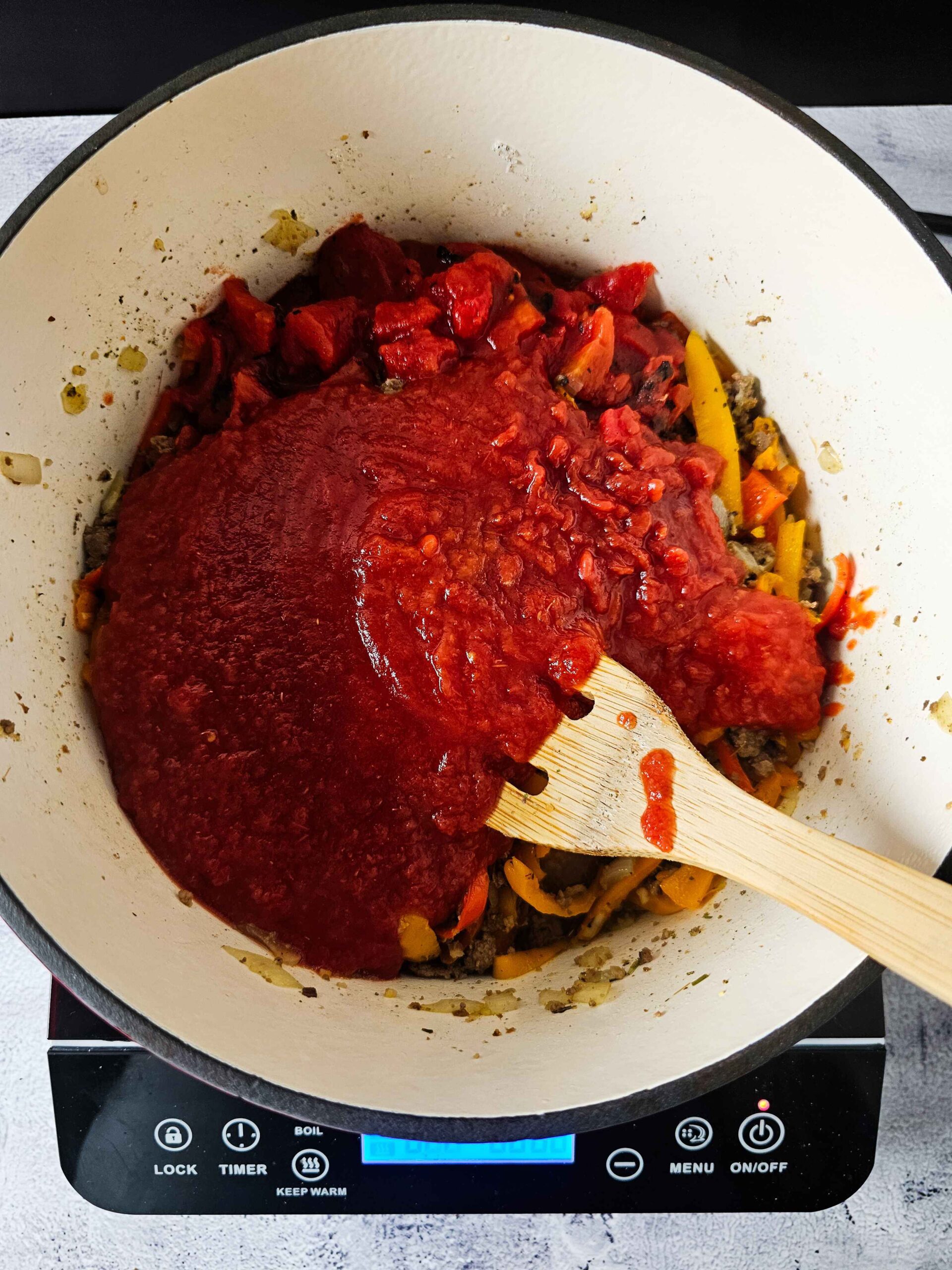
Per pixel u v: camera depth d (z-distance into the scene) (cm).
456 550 30
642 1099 24
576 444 32
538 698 30
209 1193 32
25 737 27
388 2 35
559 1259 33
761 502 35
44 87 36
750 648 32
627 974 31
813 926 27
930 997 34
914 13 35
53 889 25
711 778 28
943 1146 33
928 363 29
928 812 28
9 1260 33
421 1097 25
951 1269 33
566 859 34
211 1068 24
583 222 35
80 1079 32
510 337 34
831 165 29
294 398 32
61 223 28
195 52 36
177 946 27
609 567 31
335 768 30
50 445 30
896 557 31
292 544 31
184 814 29
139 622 30
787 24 36
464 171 34
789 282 33
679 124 31
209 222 32
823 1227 33
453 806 30
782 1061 32
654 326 37
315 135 31
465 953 32
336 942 30
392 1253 33
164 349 33
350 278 35
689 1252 33
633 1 35
